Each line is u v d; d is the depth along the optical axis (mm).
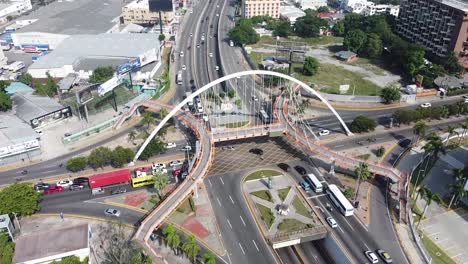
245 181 149875
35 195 131750
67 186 147000
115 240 119438
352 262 114188
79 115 192625
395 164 159375
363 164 141500
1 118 183625
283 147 173000
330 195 140500
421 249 118250
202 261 113562
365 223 129375
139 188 146250
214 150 165750
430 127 188375
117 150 155375
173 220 130125
